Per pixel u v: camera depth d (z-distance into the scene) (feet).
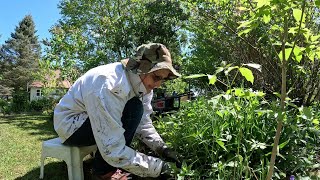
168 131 7.89
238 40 12.95
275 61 11.90
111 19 36.63
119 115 6.11
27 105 42.24
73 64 26.68
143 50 6.15
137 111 6.60
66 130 6.62
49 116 28.48
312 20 10.27
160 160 6.22
